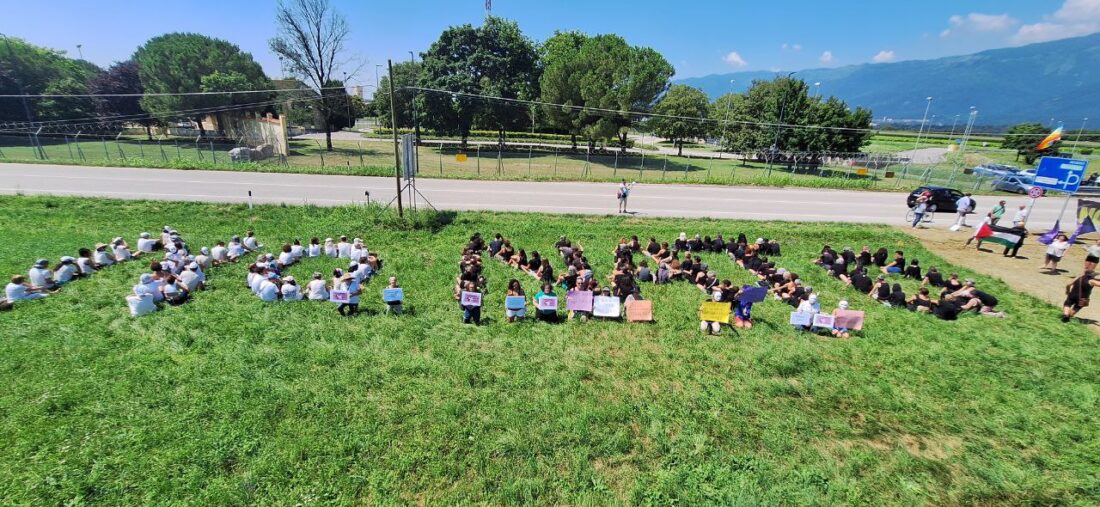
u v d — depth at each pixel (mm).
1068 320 15500
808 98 62781
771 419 9688
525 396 10086
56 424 8422
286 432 8562
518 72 76062
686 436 9070
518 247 22203
